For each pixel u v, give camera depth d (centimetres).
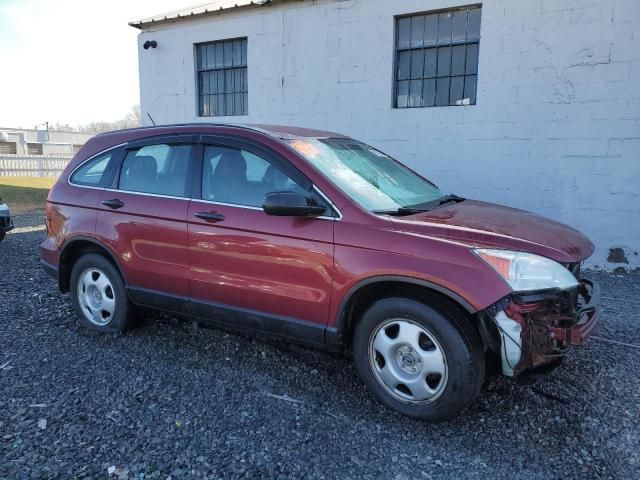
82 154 474
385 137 884
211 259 381
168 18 1082
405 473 274
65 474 268
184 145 412
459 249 301
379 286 327
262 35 993
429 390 312
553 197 759
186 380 374
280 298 354
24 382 367
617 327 486
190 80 1108
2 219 825
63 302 546
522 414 331
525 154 770
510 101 769
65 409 331
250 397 351
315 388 364
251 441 300
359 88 902
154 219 408
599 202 730
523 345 289
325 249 334
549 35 731
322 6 919
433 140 839
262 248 357
